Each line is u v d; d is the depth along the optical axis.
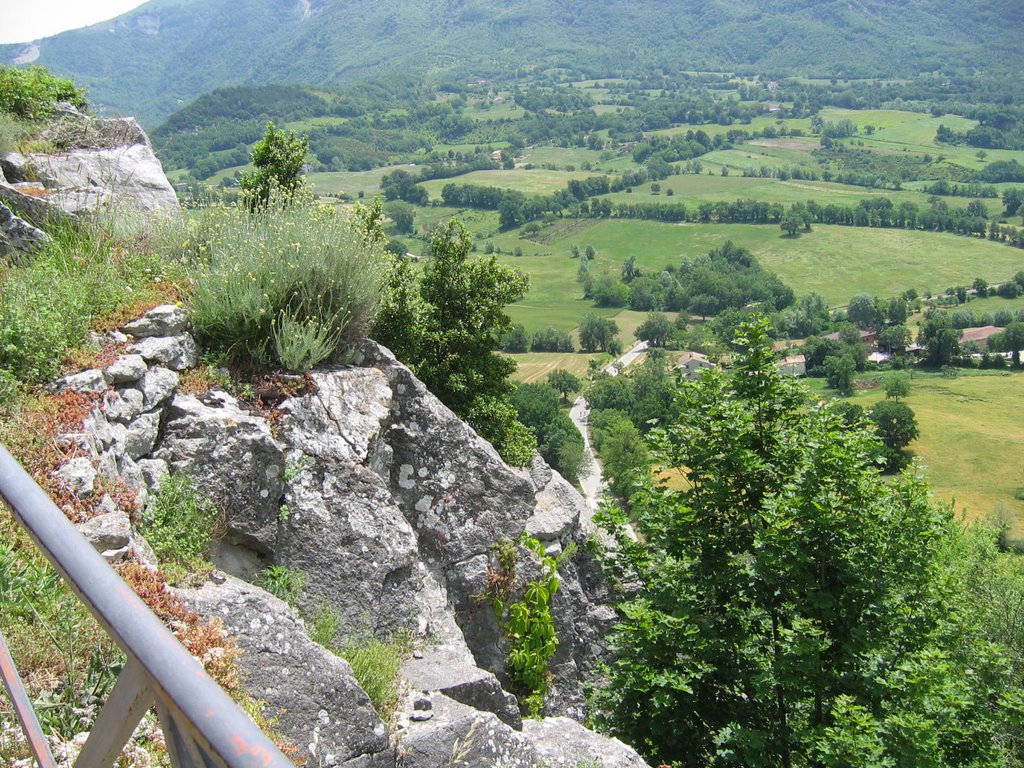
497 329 14.23
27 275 7.69
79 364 6.85
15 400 6.26
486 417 13.44
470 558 9.09
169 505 6.72
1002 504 70.94
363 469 7.88
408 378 9.12
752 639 10.73
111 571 1.34
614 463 72.94
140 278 8.43
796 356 122.31
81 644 4.53
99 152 12.56
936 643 11.30
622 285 163.38
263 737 1.05
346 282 8.74
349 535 7.59
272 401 7.90
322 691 5.62
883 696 10.36
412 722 6.20
